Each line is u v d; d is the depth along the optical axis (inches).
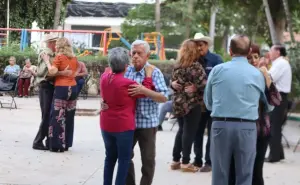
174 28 1024.2
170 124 510.3
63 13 1186.6
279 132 357.1
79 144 394.3
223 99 221.1
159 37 905.5
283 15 847.1
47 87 359.9
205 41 309.6
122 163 235.5
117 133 232.2
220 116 221.6
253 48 253.0
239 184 224.7
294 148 413.4
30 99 701.9
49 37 355.9
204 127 319.9
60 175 302.0
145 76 246.7
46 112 361.7
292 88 521.7
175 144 321.1
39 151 361.7
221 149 223.3
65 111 358.3
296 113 598.9
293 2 801.6
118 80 229.8
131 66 249.9
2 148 367.6
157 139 427.2
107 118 232.7
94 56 802.2
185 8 971.9
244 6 912.3
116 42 968.3
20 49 836.6
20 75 725.3
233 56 227.8
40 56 354.0
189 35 1006.4
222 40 1182.3
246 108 219.5
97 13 1364.4
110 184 241.1
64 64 348.2
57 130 358.0
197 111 303.6
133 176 256.4
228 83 220.8
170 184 290.2
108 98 231.1
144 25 1075.3
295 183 303.3
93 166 325.7
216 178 226.2
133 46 247.8
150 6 1068.5
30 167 317.1
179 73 301.3
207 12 1005.8
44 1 1133.1
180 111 302.7
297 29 620.1
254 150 223.5
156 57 879.1
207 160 321.1
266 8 761.6
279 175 321.4
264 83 229.0
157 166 331.3
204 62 310.5
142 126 245.1
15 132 436.5
